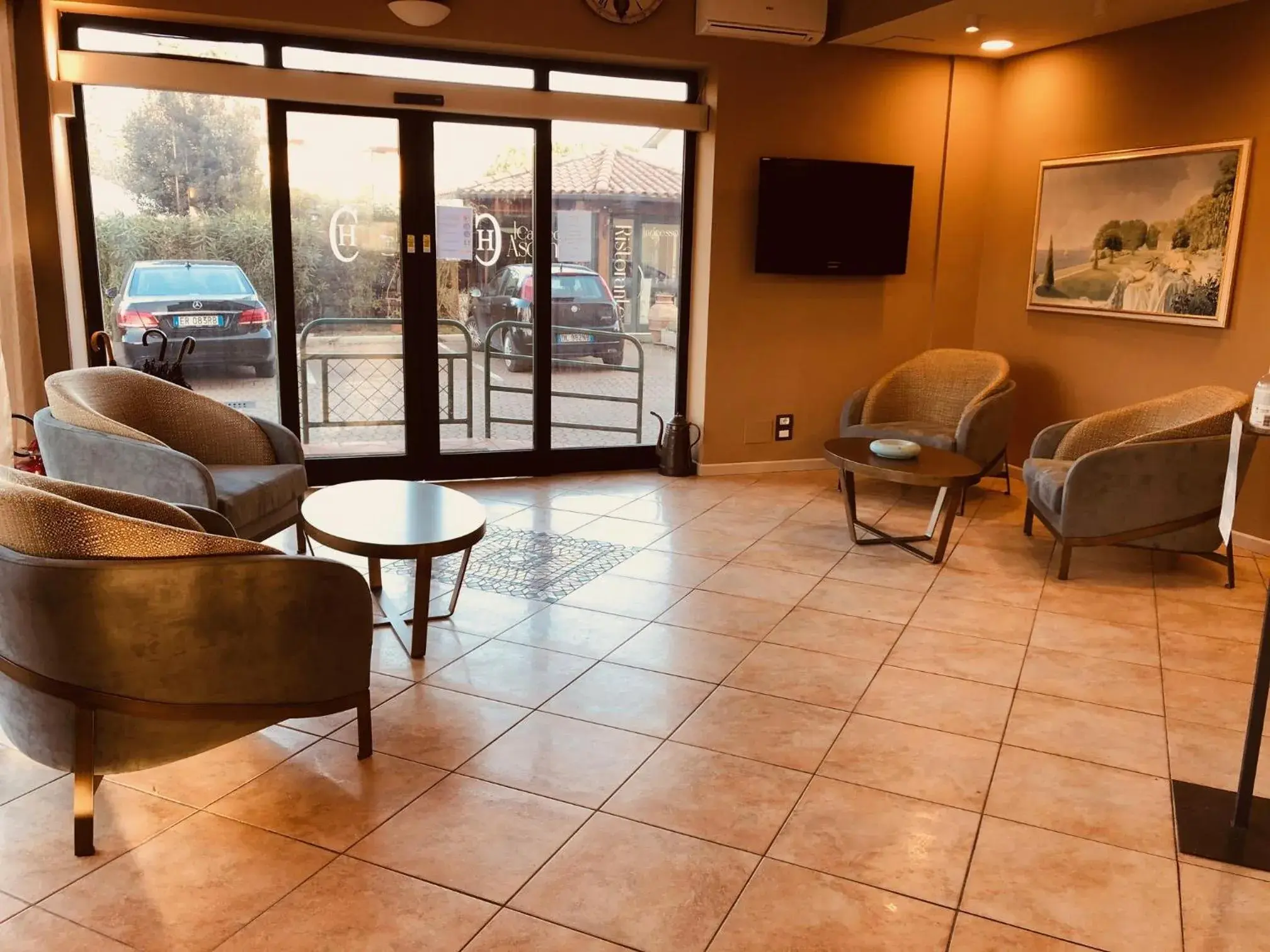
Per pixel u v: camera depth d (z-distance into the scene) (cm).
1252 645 374
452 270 565
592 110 556
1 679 234
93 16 481
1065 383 590
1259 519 488
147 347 525
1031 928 217
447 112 542
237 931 210
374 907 218
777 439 634
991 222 634
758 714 312
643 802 262
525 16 523
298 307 544
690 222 609
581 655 354
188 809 254
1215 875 236
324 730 296
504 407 597
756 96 580
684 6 554
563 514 532
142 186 507
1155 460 424
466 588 418
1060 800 267
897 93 607
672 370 630
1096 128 558
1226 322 489
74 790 235
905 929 216
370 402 568
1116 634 383
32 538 224
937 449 494
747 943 210
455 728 299
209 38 498
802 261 599
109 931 209
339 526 334
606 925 214
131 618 227
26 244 466
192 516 270
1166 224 517
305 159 527
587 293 599
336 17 491
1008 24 527
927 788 271
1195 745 298
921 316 646
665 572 443
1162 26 514
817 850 243
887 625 388
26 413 473
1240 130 479
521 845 242
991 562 468
